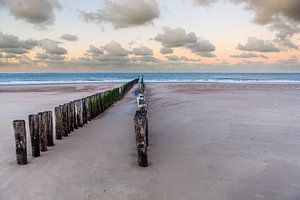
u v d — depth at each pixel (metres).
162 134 9.80
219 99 21.31
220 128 10.52
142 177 6.09
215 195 5.28
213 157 7.31
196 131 10.10
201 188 5.56
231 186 5.63
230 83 53.88
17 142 6.84
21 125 6.80
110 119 12.99
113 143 8.71
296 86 41.84
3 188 5.61
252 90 32.66
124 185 5.71
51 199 5.17
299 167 6.59
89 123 12.04
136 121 6.63
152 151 7.90
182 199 5.14
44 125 7.92
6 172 6.41
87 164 6.88
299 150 7.84
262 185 5.67
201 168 6.57
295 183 5.75
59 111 9.19
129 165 6.80
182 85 46.16
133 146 8.37
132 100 21.89
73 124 10.52
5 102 21.11
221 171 6.38
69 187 5.64
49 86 45.66
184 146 8.30
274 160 7.05
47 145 8.34
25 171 6.46
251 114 13.65
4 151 8.07
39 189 5.55
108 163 6.95
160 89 35.28
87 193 5.39
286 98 22.09
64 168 6.62
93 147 8.30
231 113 13.98
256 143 8.53
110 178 6.05
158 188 5.58
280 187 5.58
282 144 8.41
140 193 5.38
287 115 13.33
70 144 8.63
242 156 7.36
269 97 23.05
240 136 9.34
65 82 63.03
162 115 13.64
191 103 18.50
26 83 58.50
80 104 11.16
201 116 13.13
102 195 5.31
